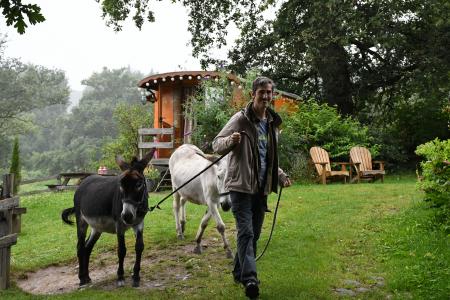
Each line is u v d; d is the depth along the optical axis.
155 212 11.26
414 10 20.67
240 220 5.07
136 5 22.02
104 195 6.34
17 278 7.31
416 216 8.49
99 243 8.80
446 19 19.97
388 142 19.38
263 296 5.28
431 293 5.09
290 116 17.08
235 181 5.08
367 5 20.86
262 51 25.23
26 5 5.82
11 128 61.56
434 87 20.59
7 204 6.64
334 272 6.16
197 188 7.92
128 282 6.37
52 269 7.81
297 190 13.24
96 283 6.48
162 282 6.28
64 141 79.38
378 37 20.16
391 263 6.32
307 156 16.56
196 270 6.65
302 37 21.08
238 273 5.73
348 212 9.78
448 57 20.83
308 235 7.95
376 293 5.36
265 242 7.74
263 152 5.25
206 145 15.02
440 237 7.11
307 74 25.83
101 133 78.00
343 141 16.77
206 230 9.12
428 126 20.38
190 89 19.23
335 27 20.28
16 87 61.84
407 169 19.19
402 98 24.33
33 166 72.94
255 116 5.17
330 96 24.27
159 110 19.59
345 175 15.37
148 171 16.12
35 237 10.17
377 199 11.17
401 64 23.06
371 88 24.14
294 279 5.82
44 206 13.73
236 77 16.86
